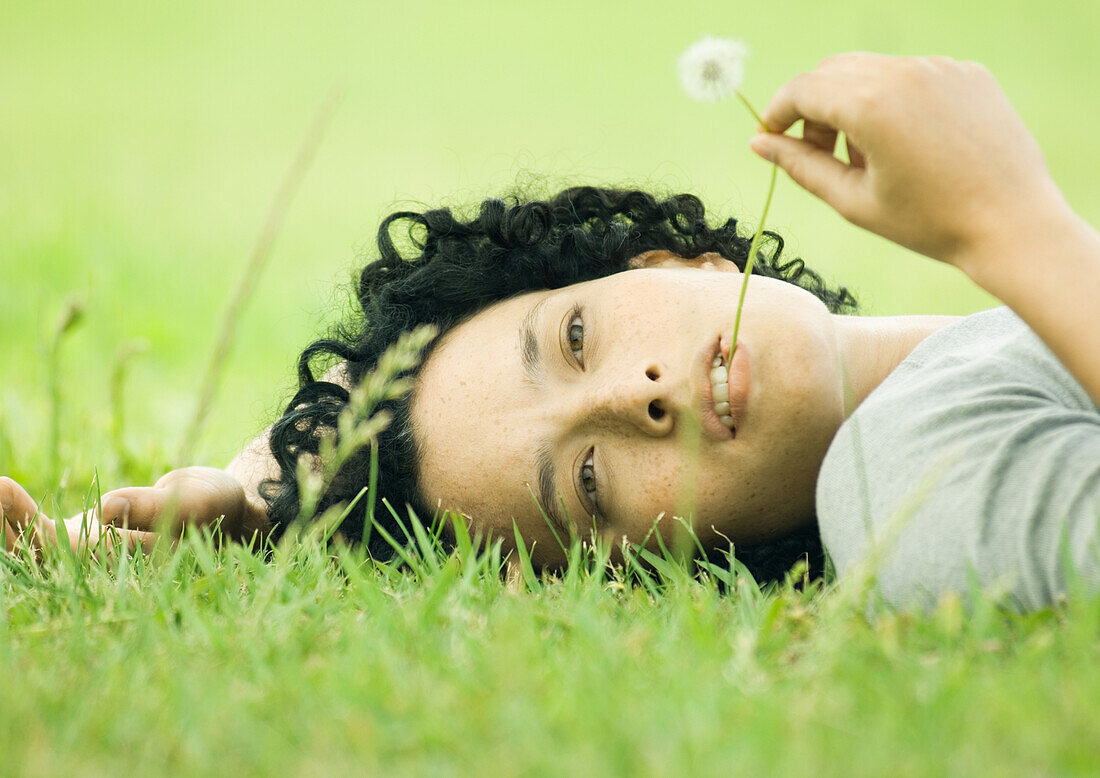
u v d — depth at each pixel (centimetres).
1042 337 159
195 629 155
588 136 1152
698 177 929
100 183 912
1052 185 162
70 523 221
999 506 159
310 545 197
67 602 174
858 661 135
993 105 163
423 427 225
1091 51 1463
